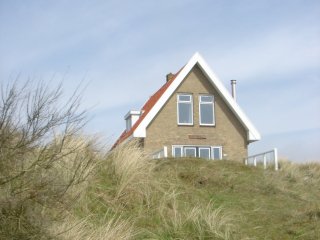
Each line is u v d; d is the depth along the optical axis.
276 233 8.81
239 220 9.11
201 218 8.32
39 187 5.48
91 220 7.29
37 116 5.61
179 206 8.95
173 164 11.75
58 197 5.72
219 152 25.95
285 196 11.45
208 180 10.91
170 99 25.80
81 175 6.82
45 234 5.55
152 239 7.43
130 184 8.66
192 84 26.27
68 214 6.43
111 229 7.03
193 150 25.58
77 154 7.58
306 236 8.70
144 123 24.69
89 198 7.91
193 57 26.14
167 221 8.20
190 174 10.86
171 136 25.33
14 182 5.44
